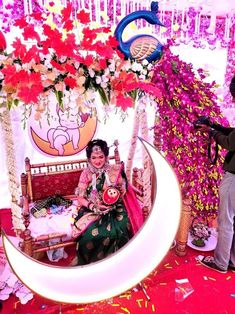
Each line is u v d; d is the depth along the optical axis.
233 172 2.63
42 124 3.50
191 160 2.91
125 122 4.30
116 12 3.49
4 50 2.11
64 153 3.72
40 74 2.10
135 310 2.49
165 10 3.73
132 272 2.14
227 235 2.81
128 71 2.36
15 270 1.92
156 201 2.24
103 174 2.95
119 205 2.97
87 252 2.80
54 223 2.97
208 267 3.04
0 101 2.14
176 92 2.72
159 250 2.20
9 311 2.47
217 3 3.95
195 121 2.80
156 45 2.43
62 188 3.58
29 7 3.11
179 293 2.64
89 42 2.15
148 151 2.26
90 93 2.30
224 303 2.57
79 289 2.03
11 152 2.58
